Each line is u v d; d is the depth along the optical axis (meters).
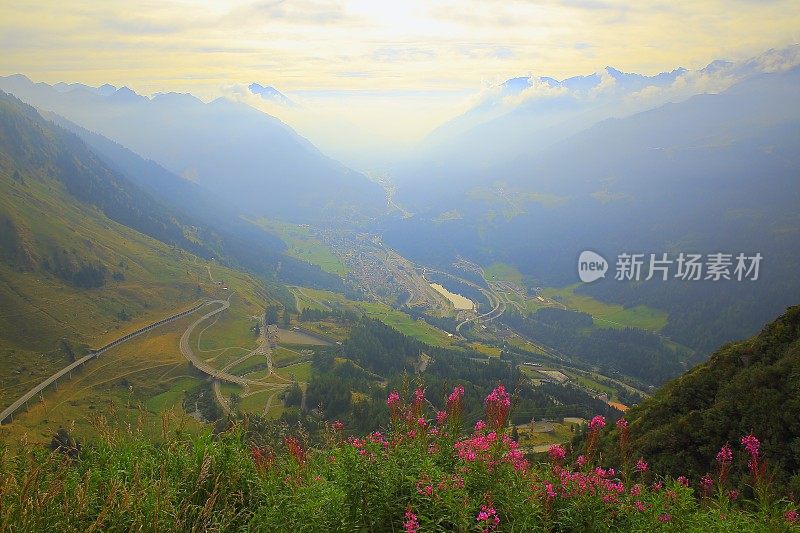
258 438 10.77
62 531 6.50
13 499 6.87
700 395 32.47
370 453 8.10
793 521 7.94
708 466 25.12
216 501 8.37
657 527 7.76
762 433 24.38
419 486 7.62
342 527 7.24
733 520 7.98
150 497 7.40
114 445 9.45
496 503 7.48
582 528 7.62
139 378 107.62
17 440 9.31
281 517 7.43
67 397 93.50
